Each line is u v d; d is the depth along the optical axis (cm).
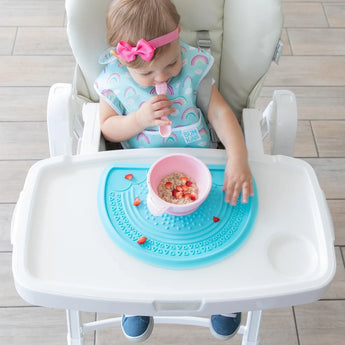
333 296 155
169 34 90
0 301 152
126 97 108
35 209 90
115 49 99
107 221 88
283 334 148
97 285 80
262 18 99
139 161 99
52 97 103
